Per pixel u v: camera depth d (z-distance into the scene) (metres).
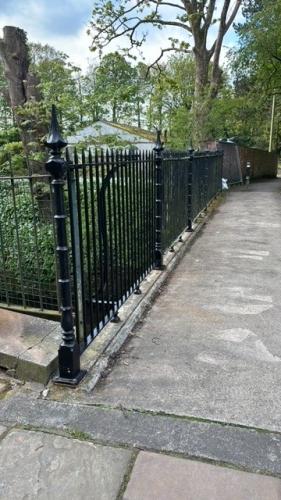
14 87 4.99
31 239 3.76
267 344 2.88
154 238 4.45
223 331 3.10
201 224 7.68
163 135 13.42
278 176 24.83
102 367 2.52
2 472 1.70
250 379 2.42
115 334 2.96
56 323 2.89
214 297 3.87
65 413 2.09
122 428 1.97
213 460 1.76
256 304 3.67
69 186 2.24
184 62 21.25
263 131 28.47
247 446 1.84
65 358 2.32
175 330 3.13
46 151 4.60
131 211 3.51
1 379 2.40
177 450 1.82
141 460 1.76
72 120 6.30
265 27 14.02
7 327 2.82
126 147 6.66
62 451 1.82
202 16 13.79
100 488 1.62
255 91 17.27
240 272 4.68
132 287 3.64
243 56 14.94
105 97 6.71
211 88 14.48
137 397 2.23
